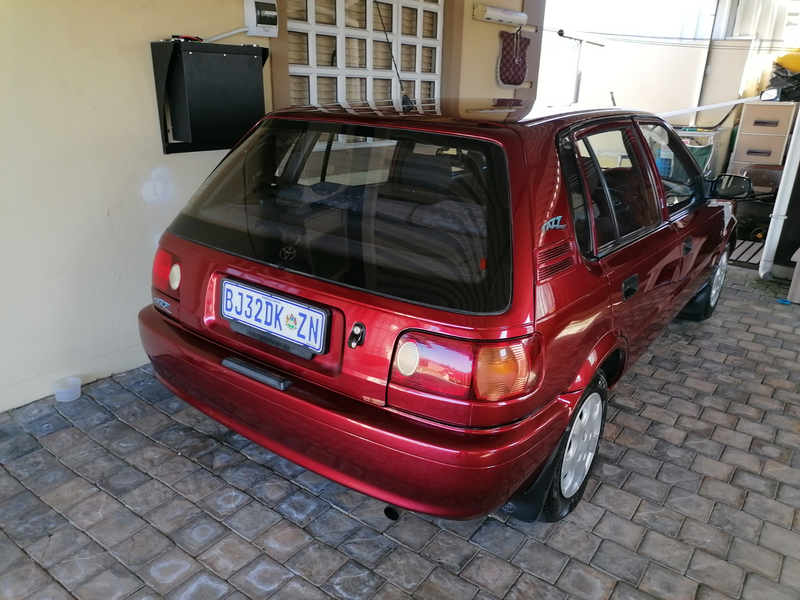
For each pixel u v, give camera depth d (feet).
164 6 10.05
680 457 9.48
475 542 7.57
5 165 8.93
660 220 9.79
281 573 6.98
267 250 6.81
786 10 29.22
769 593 6.98
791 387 11.80
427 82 16.90
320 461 6.48
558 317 6.27
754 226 22.76
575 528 7.88
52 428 9.50
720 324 14.76
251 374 6.65
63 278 9.99
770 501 8.55
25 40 8.71
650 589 6.97
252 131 8.30
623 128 9.05
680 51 29.01
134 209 10.57
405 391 5.81
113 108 9.86
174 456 8.96
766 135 26.37
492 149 6.40
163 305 7.84
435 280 5.87
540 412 6.31
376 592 6.78
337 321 6.13
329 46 13.99
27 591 6.61
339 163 7.18
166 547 7.29
